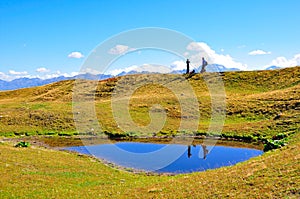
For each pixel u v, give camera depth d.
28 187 23.92
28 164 30.50
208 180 23.31
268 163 23.56
